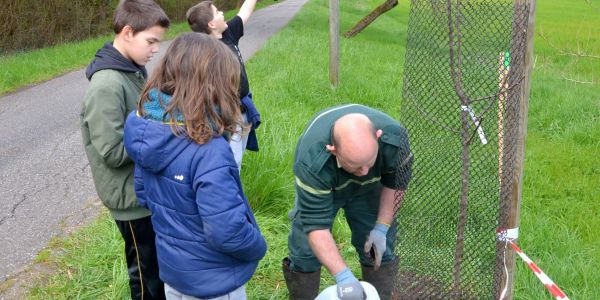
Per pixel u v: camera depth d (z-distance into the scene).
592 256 4.03
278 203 4.54
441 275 2.79
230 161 2.13
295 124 6.17
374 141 2.32
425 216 2.80
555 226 4.46
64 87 9.55
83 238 3.98
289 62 11.09
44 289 3.34
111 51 2.55
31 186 5.06
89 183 5.13
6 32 14.21
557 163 6.12
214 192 2.06
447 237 2.83
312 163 2.54
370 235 2.84
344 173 2.62
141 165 2.19
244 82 4.16
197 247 2.21
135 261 2.82
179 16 26.25
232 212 2.07
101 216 4.35
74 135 6.69
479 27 2.38
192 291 2.27
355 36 19.45
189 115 2.06
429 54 2.52
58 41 16.11
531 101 8.77
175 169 2.12
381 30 23.11
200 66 2.09
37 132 6.84
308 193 2.58
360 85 9.25
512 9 2.26
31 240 3.99
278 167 4.86
